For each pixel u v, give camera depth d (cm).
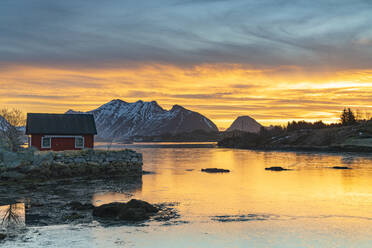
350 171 4634
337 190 2928
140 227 1666
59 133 4750
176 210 2091
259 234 1554
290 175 4166
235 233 1570
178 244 1402
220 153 11025
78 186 3167
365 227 1683
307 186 3183
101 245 1374
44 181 3497
